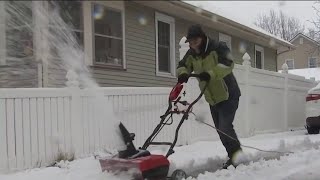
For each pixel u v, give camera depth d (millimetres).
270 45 21109
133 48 12195
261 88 11836
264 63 21531
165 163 4969
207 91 5992
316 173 5617
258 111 11562
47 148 6734
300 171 5723
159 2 12258
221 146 8430
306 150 7699
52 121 6828
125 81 11789
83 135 7270
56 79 8055
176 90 5449
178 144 8789
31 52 7695
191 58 5902
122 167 4941
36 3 6781
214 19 14711
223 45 5723
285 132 12242
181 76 5582
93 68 9867
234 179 5242
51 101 6828
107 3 10391
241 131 10648
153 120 8523
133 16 12188
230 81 6055
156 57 13312
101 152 7426
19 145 6367
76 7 8242
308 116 11305
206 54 5719
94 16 9469
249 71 11180
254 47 20281
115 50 11250
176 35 14414
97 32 10023
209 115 9617
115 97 7840
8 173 6164
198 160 6453
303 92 14633
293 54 23766
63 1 7590
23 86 8188
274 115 12523
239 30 16891
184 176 5238
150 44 13047
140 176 4855
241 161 6211
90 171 5938
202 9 13609
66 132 7016
